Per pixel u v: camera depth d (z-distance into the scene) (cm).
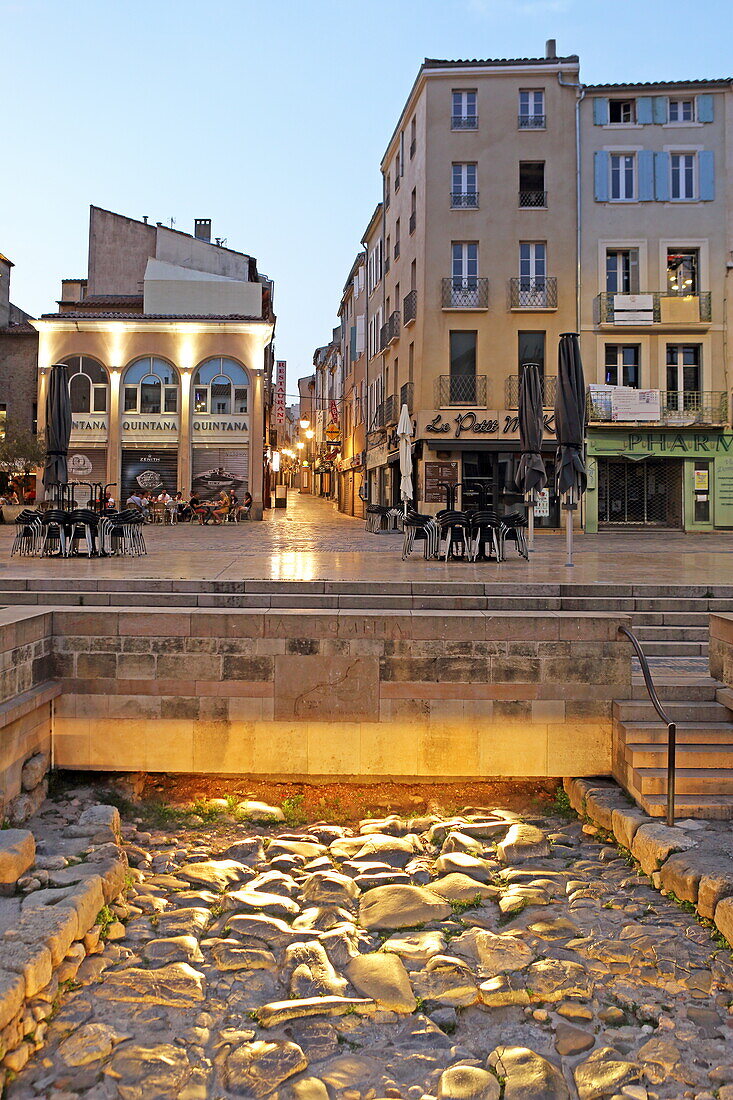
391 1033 484
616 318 3023
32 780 773
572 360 1401
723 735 771
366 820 806
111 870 611
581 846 733
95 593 995
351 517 3981
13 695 756
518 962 551
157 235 3750
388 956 554
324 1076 445
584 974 536
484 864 694
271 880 668
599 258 3072
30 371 3650
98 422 3309
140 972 527
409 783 854
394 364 3562
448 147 3098
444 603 995
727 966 531
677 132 3064
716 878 584
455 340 3112
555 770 841
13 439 2978
